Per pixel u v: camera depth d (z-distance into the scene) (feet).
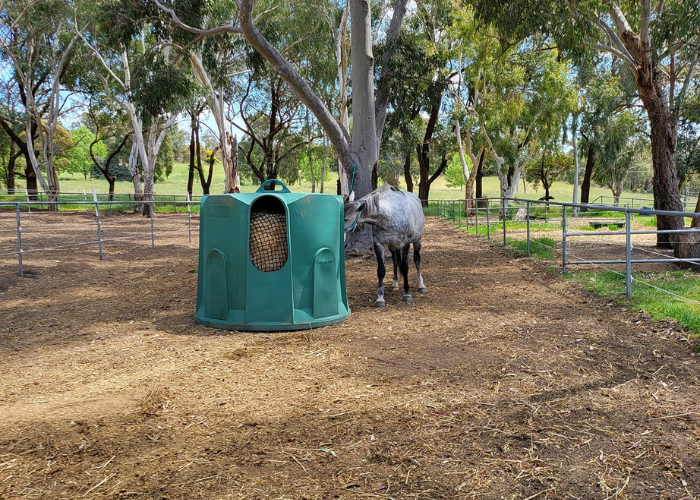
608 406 12.31
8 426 11.57
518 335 18.31
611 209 23.67
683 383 13.53
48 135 107.55
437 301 24.38
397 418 11.85
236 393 13.55
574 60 37.68
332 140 39.14
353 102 39.81
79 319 21.95
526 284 28.09
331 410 12.37
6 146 135.03
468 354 16.40
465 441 10.71
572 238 51.78
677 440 10.56
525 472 9.53
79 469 9.78
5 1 77.66
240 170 176.86
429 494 8.89
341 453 10.31
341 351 17.06
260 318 19.62
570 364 15.24
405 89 47.91
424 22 79.41
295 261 19.80
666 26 33.60
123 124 125.08
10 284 30.09
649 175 184.03
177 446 10.67
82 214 99.45
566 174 188.55
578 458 9.99
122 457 10.22
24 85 113.70
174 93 52.44
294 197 19.95
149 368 15.61
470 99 98.89
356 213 21.72
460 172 240.12
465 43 75.56
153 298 26.20
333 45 81.25
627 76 81.15
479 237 54.34
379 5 74.59
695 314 18.34
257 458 10.16
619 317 20.20
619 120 93.04
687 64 58.49
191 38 50.98
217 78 65.21
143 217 95.35
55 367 15.80
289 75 35.24
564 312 21.48
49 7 91.40
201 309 21.45
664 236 41.39
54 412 12.37
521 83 82.33
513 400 12.75
